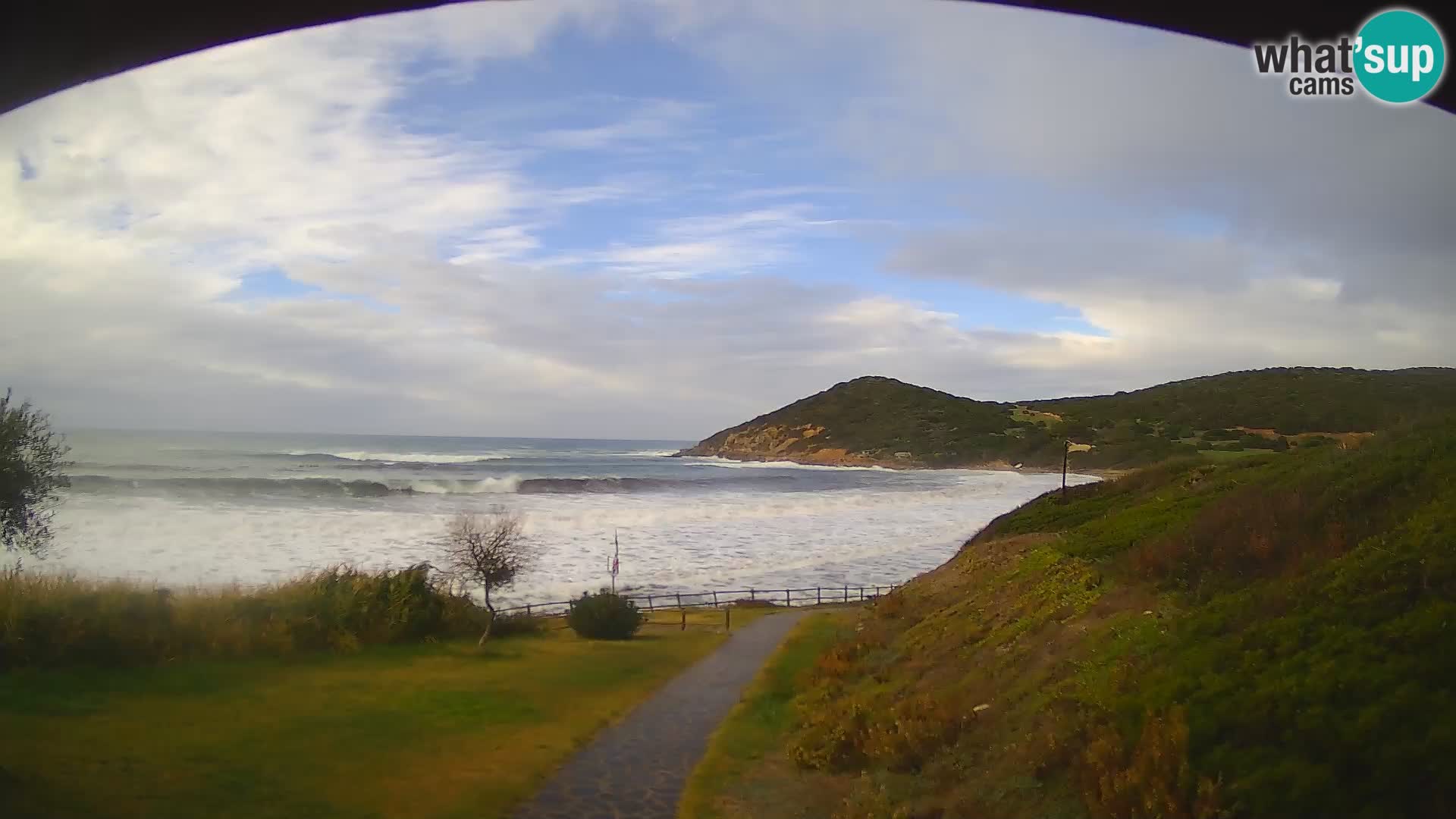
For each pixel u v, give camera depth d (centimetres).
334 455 11419
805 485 8906
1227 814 582
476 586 3067
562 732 1334
